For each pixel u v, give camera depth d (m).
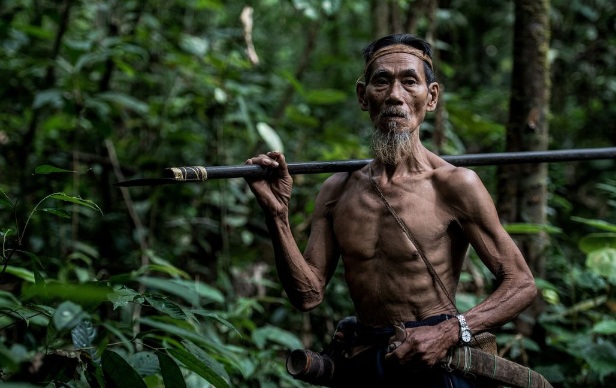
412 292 2.42
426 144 4.74
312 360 2.46
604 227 3.61
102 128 4.64
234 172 2.39
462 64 8.20
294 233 4.72
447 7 6.45
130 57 5.27
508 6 8.13
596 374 3.66
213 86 5.20
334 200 2.64
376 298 2.46
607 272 3.66
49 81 5.11
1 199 2.42
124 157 5.59
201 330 3.97
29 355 3.32
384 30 6.54
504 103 7.25
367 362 2.46
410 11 5.04
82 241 5.05
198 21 7.04
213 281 4.99
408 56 2.50
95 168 5.08
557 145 6.38
